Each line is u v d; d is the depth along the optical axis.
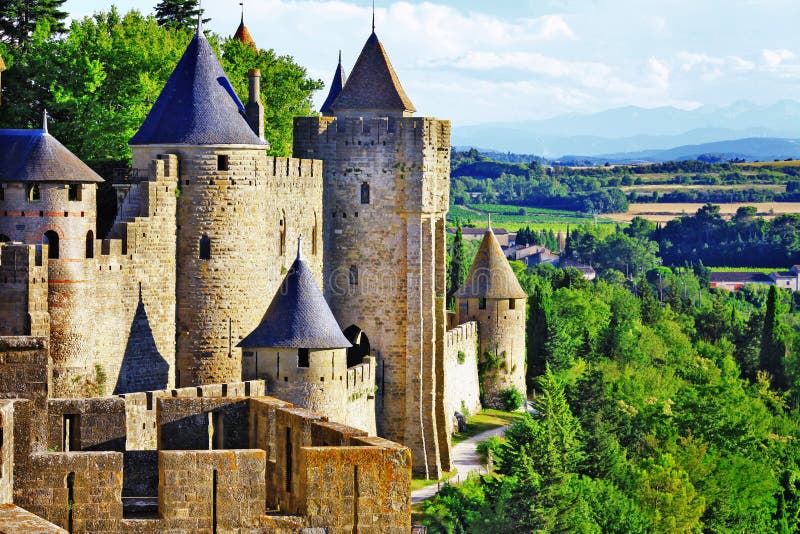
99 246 154.75
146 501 97.06
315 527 90.06
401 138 199.38
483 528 178.38
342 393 169.12
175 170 166.12
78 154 194.00
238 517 89.50
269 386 165.00
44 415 91.25
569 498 186.88
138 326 161.12
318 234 196.12
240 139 168.88
